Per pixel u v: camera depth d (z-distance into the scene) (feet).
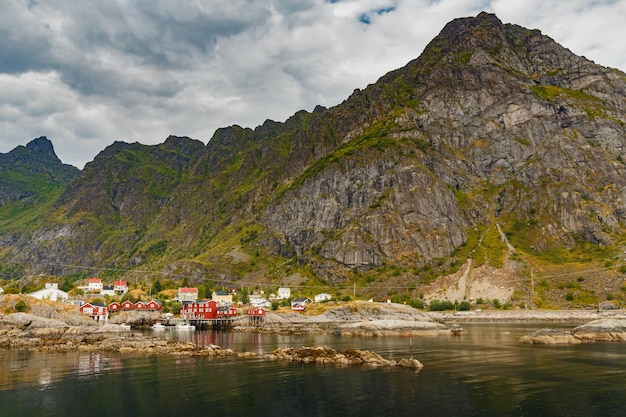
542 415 168.55
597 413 170.40
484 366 268.82
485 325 634.84
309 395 200.23
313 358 292.81
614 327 416.67
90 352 347.77
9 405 189.78
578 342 391.86
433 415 169.48
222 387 217.15
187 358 310.24
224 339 474.08
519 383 220.02
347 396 197.57
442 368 262.47
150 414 175.22
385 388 211.61
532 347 364.38
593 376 236.43
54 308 538.88
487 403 184.44
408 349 359.05
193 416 172.14
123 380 235.81
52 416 174.29
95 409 182.60
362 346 386.52
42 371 263.90
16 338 426.92
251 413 175.11
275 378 237.04
